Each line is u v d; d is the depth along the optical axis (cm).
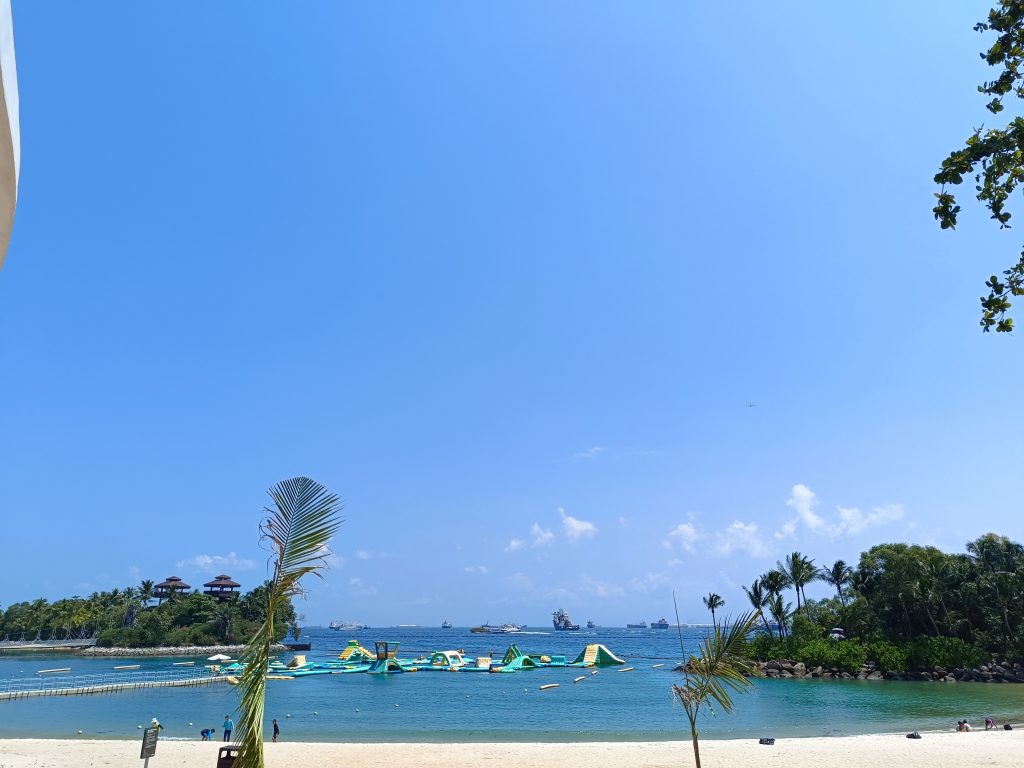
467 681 7081
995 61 880
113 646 12188
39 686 5603
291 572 726
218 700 5147
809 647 7475
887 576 7675
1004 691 5841
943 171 877
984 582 7481
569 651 16950
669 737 3572
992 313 916
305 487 764
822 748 2886
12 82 438
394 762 2709
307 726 4009
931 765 2548
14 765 2598
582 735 3638
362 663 8669
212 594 14250
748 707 4856
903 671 6888
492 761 2719
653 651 15750
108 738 3484
